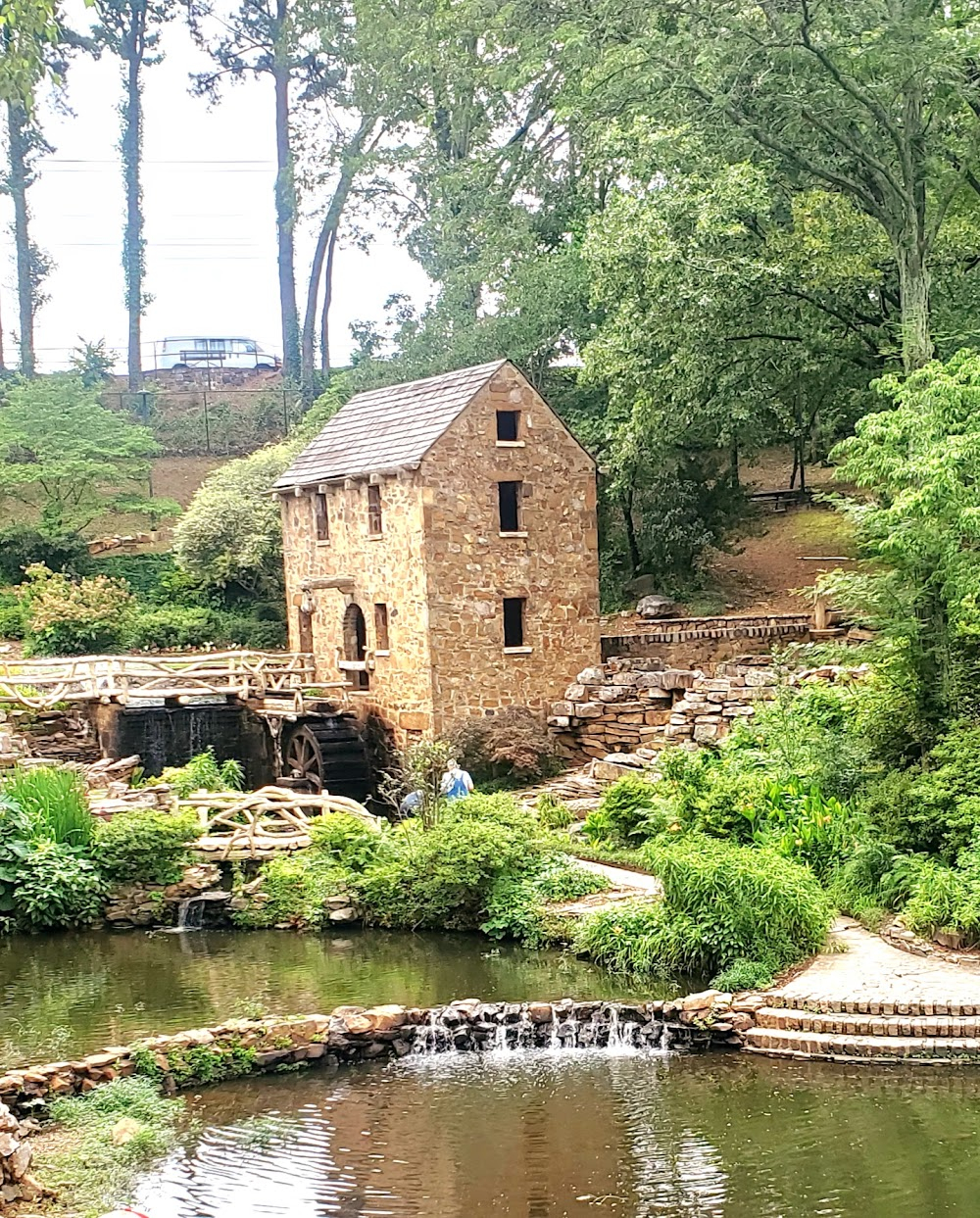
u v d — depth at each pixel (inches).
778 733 734.5
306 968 605.9
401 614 1055.0
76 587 1395.2
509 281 1435.8
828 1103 433.7
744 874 559.5
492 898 666.8
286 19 1883.6
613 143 1029.2
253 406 2046.0
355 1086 468.8
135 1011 542.6
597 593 1093.8
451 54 1524.4
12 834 698.8
